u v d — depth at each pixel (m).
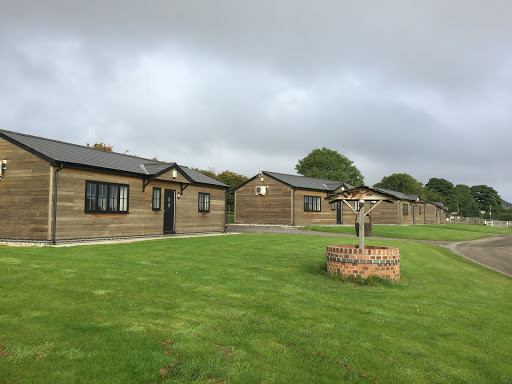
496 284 10.27
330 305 6.82
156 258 10.87
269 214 31.95
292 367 4.21
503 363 4.81
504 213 108.50
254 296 7.05
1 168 14.23
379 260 9.20
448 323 6.26
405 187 76.00
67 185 14.20
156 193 18.73
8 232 14.13
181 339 4.72
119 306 5.85
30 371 3.67
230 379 3.84
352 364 4.43
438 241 24.17
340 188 34.59
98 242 14.67
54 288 6.67
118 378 3.66
